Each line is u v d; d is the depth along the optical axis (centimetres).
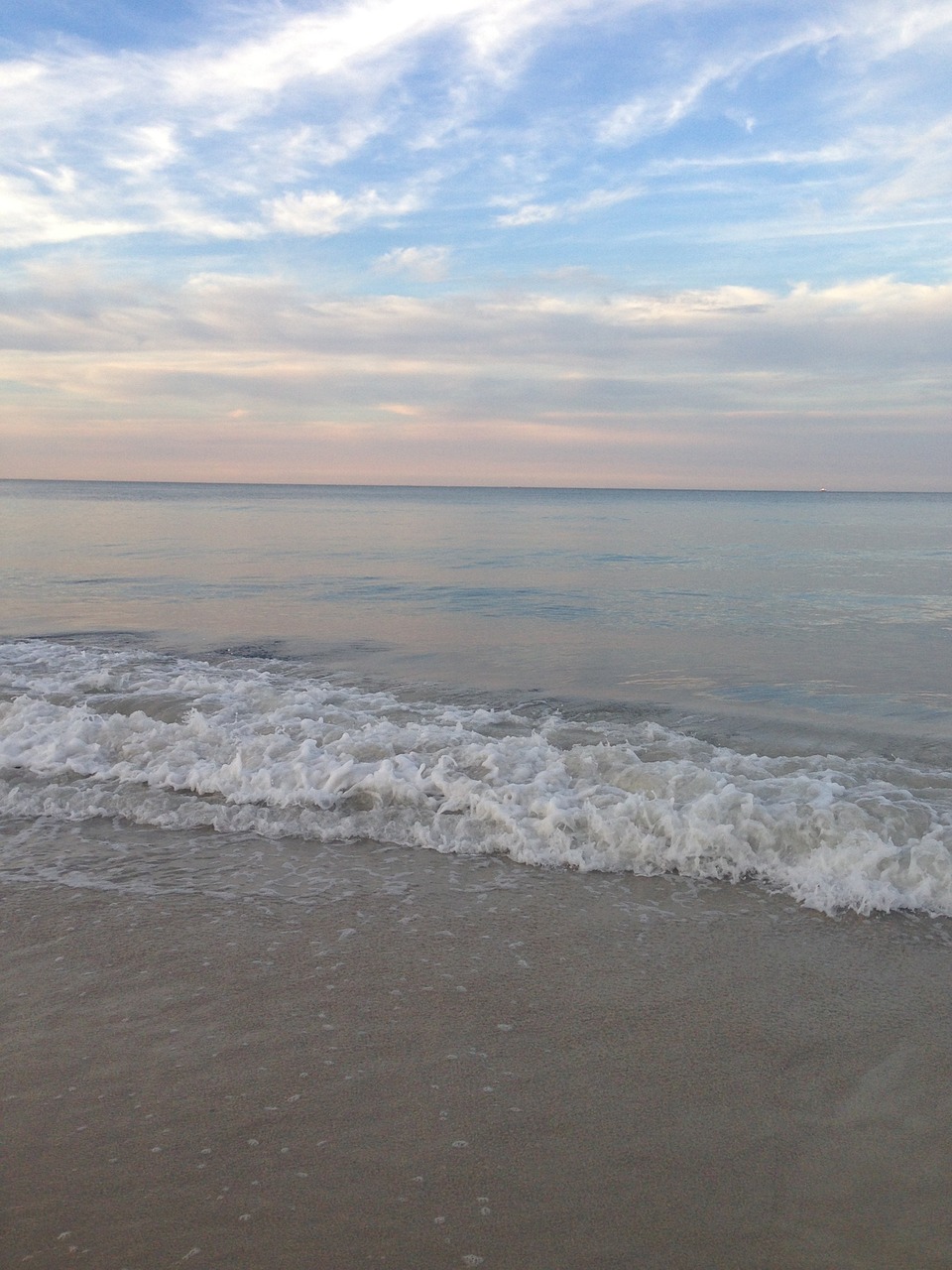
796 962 369
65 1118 270
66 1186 243
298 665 946
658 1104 279
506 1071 295
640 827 482
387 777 539
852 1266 218
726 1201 239
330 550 2411
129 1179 246
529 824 496
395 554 2325
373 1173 248
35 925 399
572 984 350
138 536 2775
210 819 526
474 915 411
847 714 762
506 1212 234
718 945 384
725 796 491
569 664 976
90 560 2009
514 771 557
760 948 381
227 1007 332
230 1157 254
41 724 661
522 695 820
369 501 8712
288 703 728
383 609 1356
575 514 5412
